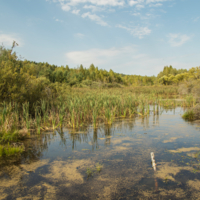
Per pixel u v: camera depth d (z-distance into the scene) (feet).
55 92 32.78
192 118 25.79
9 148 12.99
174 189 8.33
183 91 55.52
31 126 20.67
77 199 7.75
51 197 7.92
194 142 15.03
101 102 29.07
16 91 21.33
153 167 10.53
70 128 20.84
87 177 9.64
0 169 10.61
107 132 19.03
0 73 20.65
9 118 17.06
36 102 23.32
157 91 70.79
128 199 7.68
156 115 29.55
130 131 19.33
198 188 8.37
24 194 8.16
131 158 12.03
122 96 37.42
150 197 7.77
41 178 9.59
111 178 9.46
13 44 25.08
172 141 15.48
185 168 10.38
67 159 12.08
